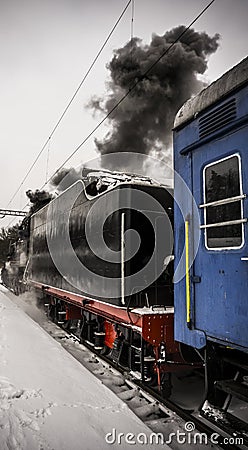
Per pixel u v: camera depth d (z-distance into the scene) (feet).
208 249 10.71
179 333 12.01
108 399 13.23
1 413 11.19
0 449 9.13
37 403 12.12
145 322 14.48
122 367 17.74
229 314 9.63
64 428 10.50
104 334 20.84
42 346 20.35
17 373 15.12
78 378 15.26
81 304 22.80
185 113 12.31
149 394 14.34
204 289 10.77
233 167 9.95
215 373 10.59
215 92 10.81
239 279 9.36
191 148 11.75
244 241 9.29
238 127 9.85
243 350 9.00
